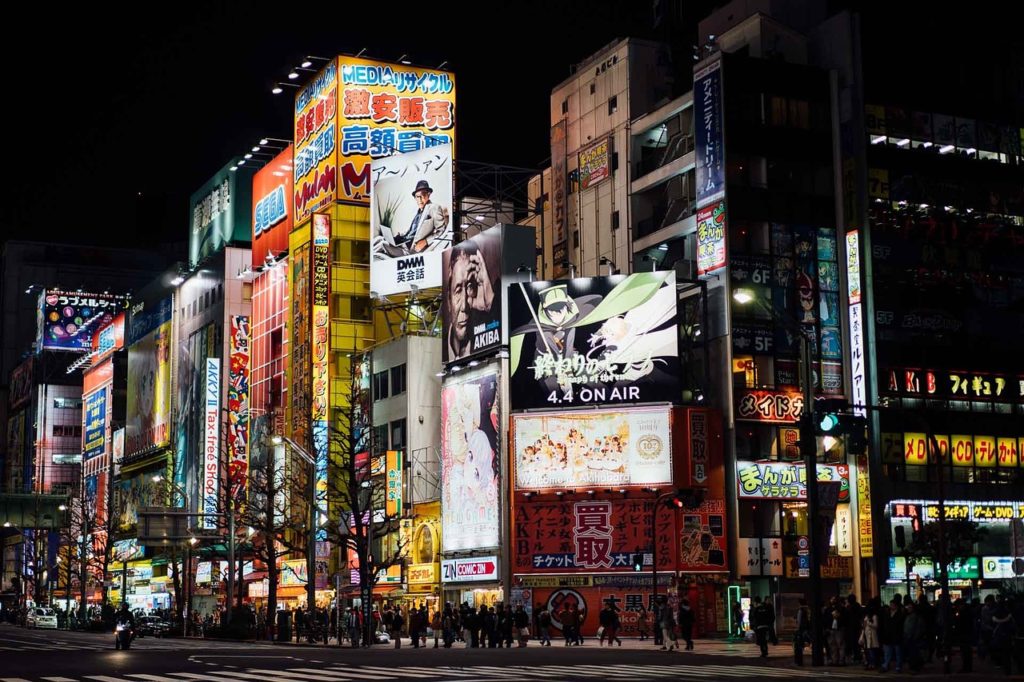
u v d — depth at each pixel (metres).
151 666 38.38
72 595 151.00
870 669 35.47
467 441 73.56
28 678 32.38
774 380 70.06
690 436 67.06
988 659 38.41
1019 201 78.62
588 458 68.06
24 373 193.12
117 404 152.12
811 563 37.94
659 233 77.56
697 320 71.44
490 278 74.38
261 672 34.50
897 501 70.88
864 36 75.69
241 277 114.81
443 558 74.00
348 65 99.50
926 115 76.62
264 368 107.25
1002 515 73.44
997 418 74.81
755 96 73.12
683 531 66.12
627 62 82.38
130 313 148.75
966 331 75.06
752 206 71.56
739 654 46.19
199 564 111.81
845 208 73.44
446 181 89.56
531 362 70.44
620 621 65.56
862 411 70.81
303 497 80.06
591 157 85.56
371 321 96.25
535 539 68.19
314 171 101.44
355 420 83.50
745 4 84.25
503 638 56.19
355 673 33.75
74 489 147.88
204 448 112.12
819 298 72.31
